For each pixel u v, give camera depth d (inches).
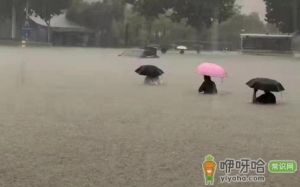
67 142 275.0
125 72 879.1
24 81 657.0
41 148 259.1
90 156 244.1
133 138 290.5
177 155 249.1
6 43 2618.1
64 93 530.9
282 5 2541.8
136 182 204.4
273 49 2650.1
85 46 3117.6
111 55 1717.5
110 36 3211.1
